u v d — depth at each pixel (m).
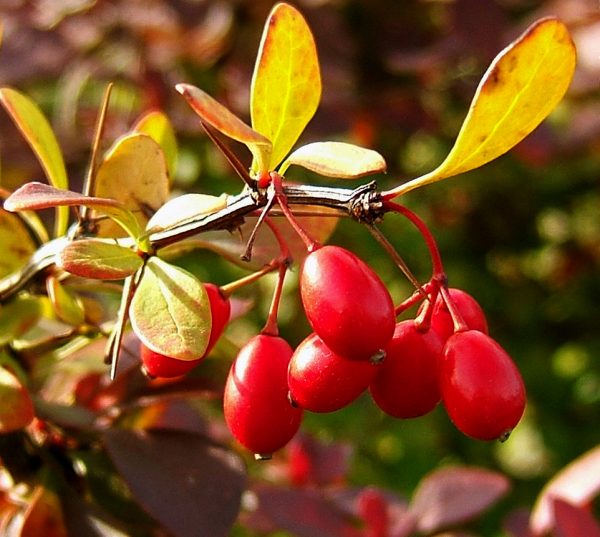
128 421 0.16
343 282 0.12
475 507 0.18
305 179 0.30
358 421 0.32
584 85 0.29
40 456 0.15
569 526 0.17
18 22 0.29
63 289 0.14
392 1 0.31
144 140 0.14
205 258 0.30
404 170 0.33
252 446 0.12
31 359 0.15
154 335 0.12
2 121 0.27
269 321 0.13
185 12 0.27
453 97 0.31
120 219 0.13
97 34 0.28
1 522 0.15
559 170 0.35
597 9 0.29
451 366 0.12
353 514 0.19
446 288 0.12
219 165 0.29
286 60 0.13
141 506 0.14
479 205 0.35
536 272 0.37
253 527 0.18
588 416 0.34
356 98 0.29
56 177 0.15
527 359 0.35
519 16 0.32
